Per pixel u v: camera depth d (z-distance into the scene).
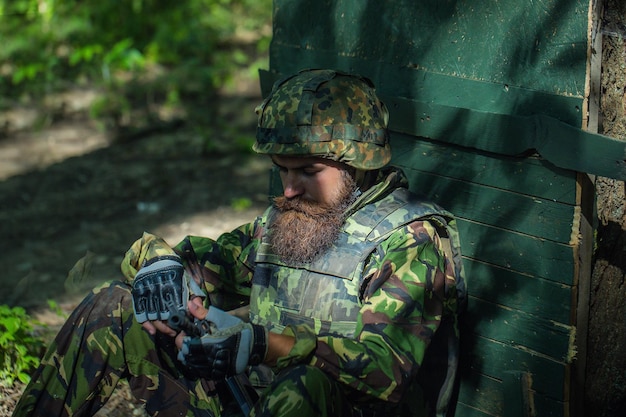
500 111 2.56
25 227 5.32
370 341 2.33
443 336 2.58
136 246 2.64
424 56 2.72
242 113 7.40
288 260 2.50
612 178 2.35
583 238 2.49
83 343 2.63
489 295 2.66
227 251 2.74
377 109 2.51
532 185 2.52
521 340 2.61
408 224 2.47
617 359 2.75
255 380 2.67
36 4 9.16
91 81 8.05
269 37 9.30
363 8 2.85
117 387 3.22
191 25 9.08
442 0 2.65
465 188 2.67
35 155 6.57
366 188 2.56
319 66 3.00
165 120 7.23
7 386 3.12
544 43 2.45
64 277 4.62
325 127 2.41
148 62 8.55
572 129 2.39
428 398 2.62
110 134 6.96
